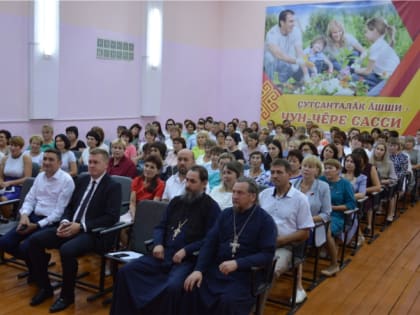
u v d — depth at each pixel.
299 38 9.62
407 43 8.62
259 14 10.15
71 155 5.08
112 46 7.93
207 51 10.39
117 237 3.15
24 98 6.57
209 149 4.86
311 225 2.96
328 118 9.51
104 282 3.36
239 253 2.53
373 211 4.76
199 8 9.96
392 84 8.83
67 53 7.14
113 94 8.07
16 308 2.93
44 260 3.05
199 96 10.33
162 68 9.11
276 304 3.14
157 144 4.79
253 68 10.36
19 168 4.64
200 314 2.43
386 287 3.49
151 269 2.70
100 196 3.15
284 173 2.99
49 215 3.29
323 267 3.90
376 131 7.58
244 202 2.56
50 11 6.67
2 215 4.45
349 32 9.11
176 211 2.89
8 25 6.24
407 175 5.79
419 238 4.82
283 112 10.00
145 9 8.50
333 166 3.88
